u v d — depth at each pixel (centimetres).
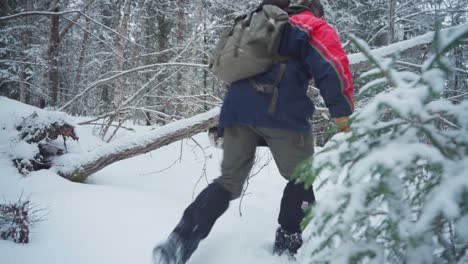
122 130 603
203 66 397
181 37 923
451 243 67
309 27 155
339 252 73
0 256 152
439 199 58
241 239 188
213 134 212
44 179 268
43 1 829
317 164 77
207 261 166
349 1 791
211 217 159
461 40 67
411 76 75
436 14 654
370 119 72
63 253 161
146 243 176
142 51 1091
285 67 157
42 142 299
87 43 1074
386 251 73
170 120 487
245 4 771
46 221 193
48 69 782
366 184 70
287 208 172
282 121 158
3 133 317
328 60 147
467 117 66
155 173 356
